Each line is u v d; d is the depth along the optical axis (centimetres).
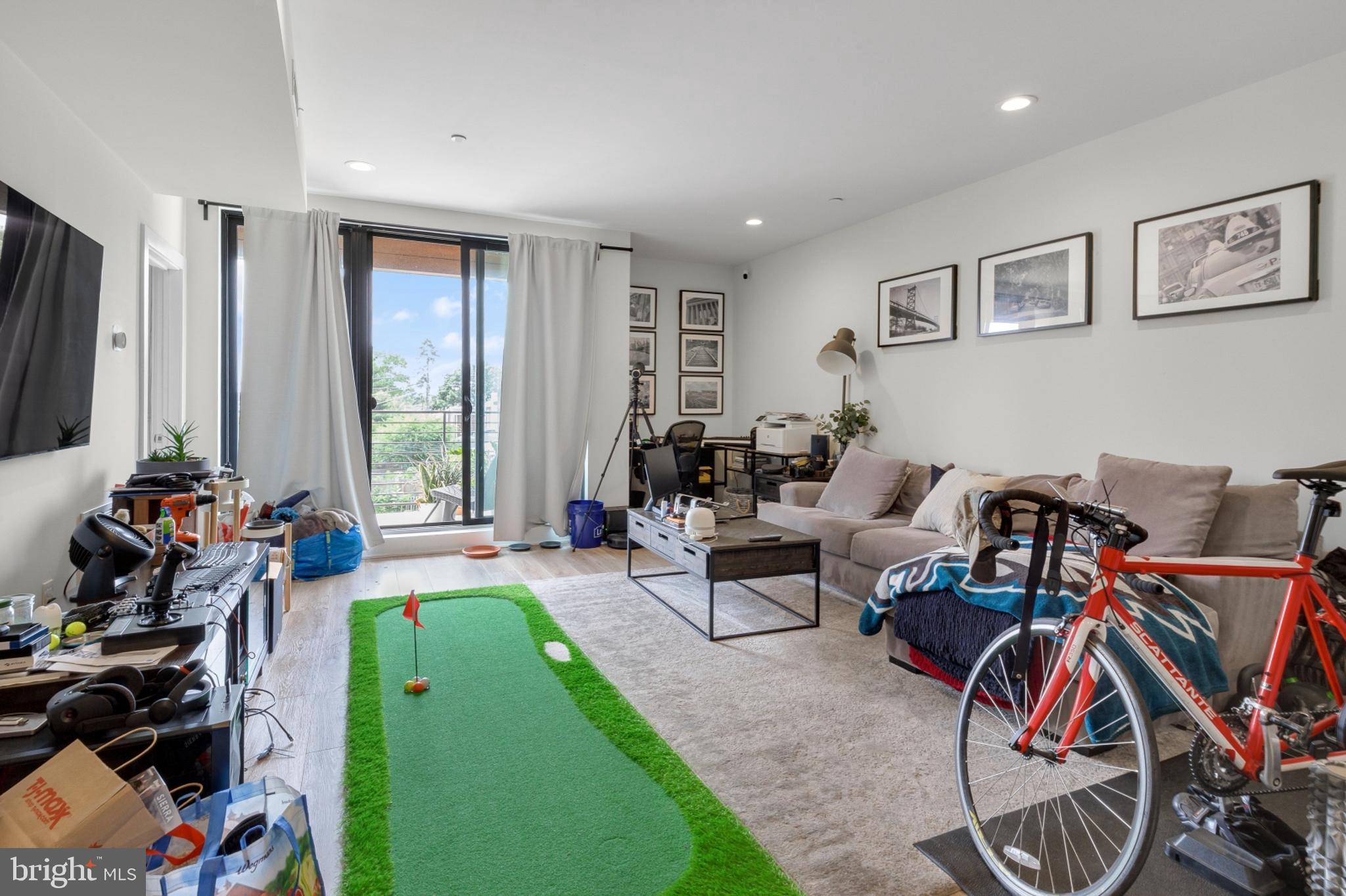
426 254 510
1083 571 237
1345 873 122
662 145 371
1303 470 173
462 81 300
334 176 428
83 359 239
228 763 140
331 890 153
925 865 164
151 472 294
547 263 517
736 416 696
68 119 235
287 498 438
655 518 401
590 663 288
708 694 261
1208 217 306
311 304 449
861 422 504
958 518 164
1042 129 344
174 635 167
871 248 512
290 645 310
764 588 415
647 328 657
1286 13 241
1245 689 219
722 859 163
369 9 244
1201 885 158
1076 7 239
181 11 175
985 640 243
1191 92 302
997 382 412
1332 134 269
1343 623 178
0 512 199
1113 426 349
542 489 532
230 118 245
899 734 230
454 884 155
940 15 245
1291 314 282
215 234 426
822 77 293
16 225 188
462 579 432
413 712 243
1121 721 211
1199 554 268
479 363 525
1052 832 177
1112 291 348
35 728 137
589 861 163
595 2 240
